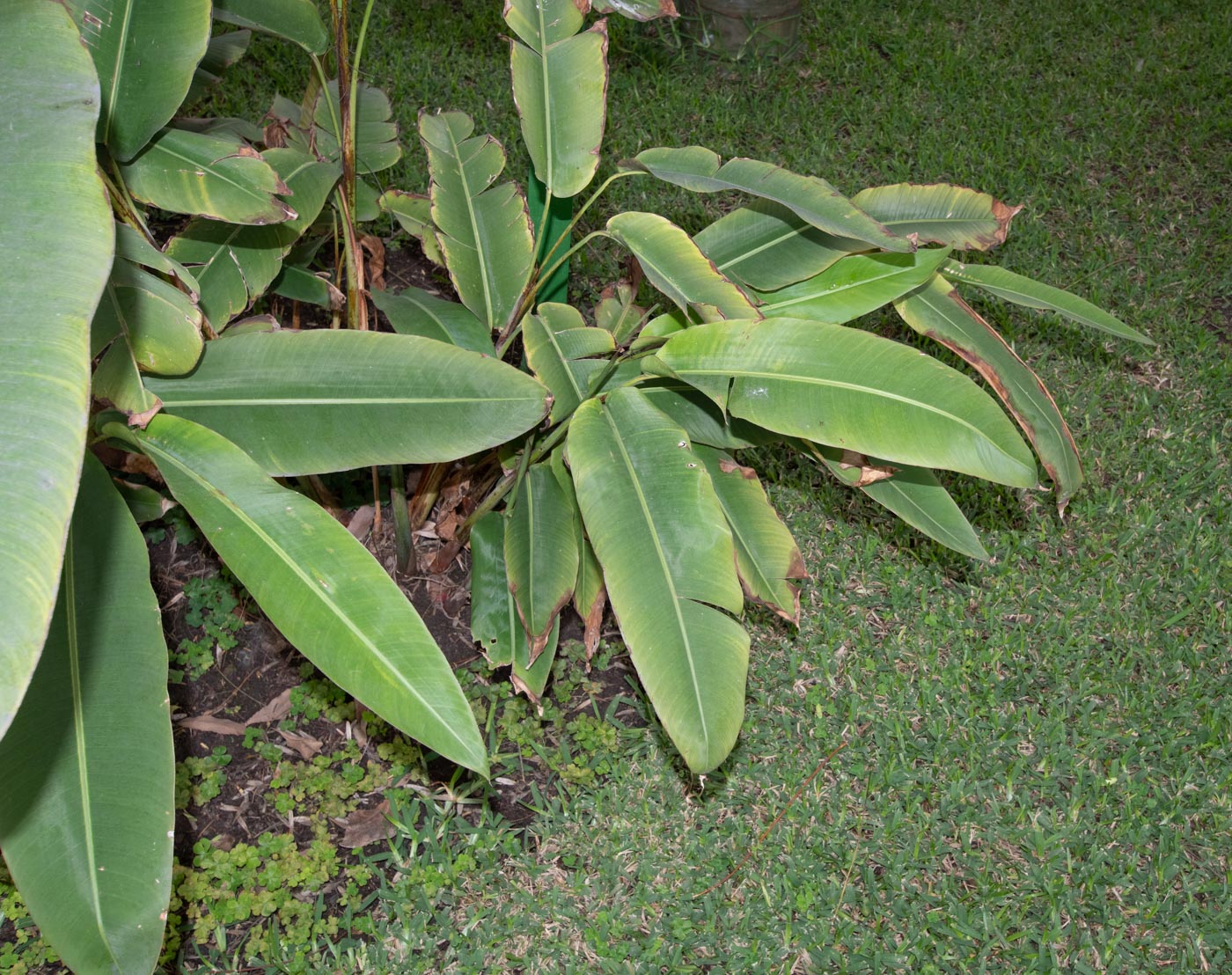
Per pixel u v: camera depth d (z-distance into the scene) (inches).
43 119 52.7
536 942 119.2
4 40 55.4
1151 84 271.6
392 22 274.1
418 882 123.1
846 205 110.0
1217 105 264.8
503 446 125.6
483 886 123.9
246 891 120.0
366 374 95.7
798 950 119.6
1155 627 155.8
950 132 249.9
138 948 67.1
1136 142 252.2
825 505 170.6
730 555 96.1
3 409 44.3
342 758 134.2
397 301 128.3
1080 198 231.5
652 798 133.6
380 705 76.3
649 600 93.4
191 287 91.0
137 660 77.2
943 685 147.5
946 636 154.4
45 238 49.0
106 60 94.0
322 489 142.9
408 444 94.0
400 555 146.6
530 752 137.2
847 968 117.0
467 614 150.8
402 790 131.0
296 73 245.0
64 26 55.9
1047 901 124.2
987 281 127.9
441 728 75.5
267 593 80.5
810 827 131.3
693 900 123.7
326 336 97.6
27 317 46.7
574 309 126.2
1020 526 169.5
